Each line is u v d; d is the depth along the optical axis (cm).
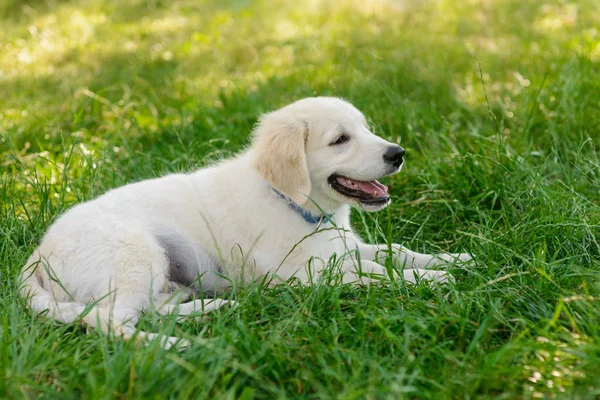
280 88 240
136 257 154
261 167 160
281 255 161
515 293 148
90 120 225
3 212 178
